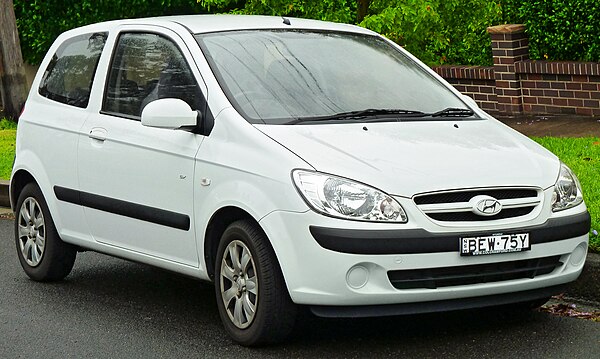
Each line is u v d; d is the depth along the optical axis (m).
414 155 7.23
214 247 7.69
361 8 14.23
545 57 17.34
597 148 13.05
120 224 8.43
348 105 7.95
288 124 7.54
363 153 7.18
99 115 8.73
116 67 8.79
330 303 6.88
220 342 7.62
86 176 8.72
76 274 9.95
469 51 18.55
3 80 21.67
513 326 7.83
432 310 7.02
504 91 17.55
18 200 9.66
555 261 7.37
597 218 9.55
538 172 7.35
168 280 9.67
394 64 8.65
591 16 16.42
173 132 7.93
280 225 6.98
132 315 8.46
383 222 6.82
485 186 7.06
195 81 7.96
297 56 8.29
